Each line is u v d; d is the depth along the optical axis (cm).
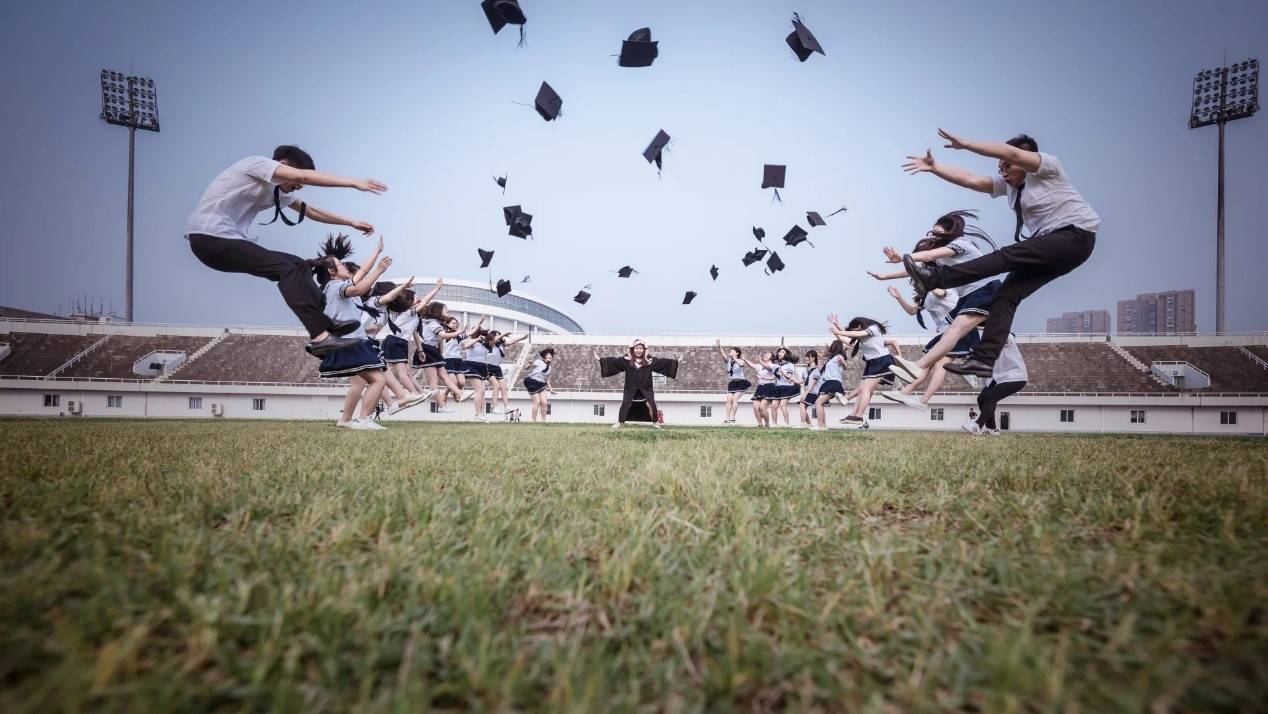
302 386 3544
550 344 4141
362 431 877
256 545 171
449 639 114
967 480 325
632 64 752
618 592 145
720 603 134
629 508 232
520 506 241
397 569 151
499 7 657
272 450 483
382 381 979
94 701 91
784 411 2062
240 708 94
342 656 109
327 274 838
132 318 4350
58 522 198
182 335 3975
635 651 116
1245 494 258
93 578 135
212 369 3716
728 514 236
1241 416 3262
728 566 166
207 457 416
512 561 164
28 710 85
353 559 164
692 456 466
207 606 120
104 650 100
